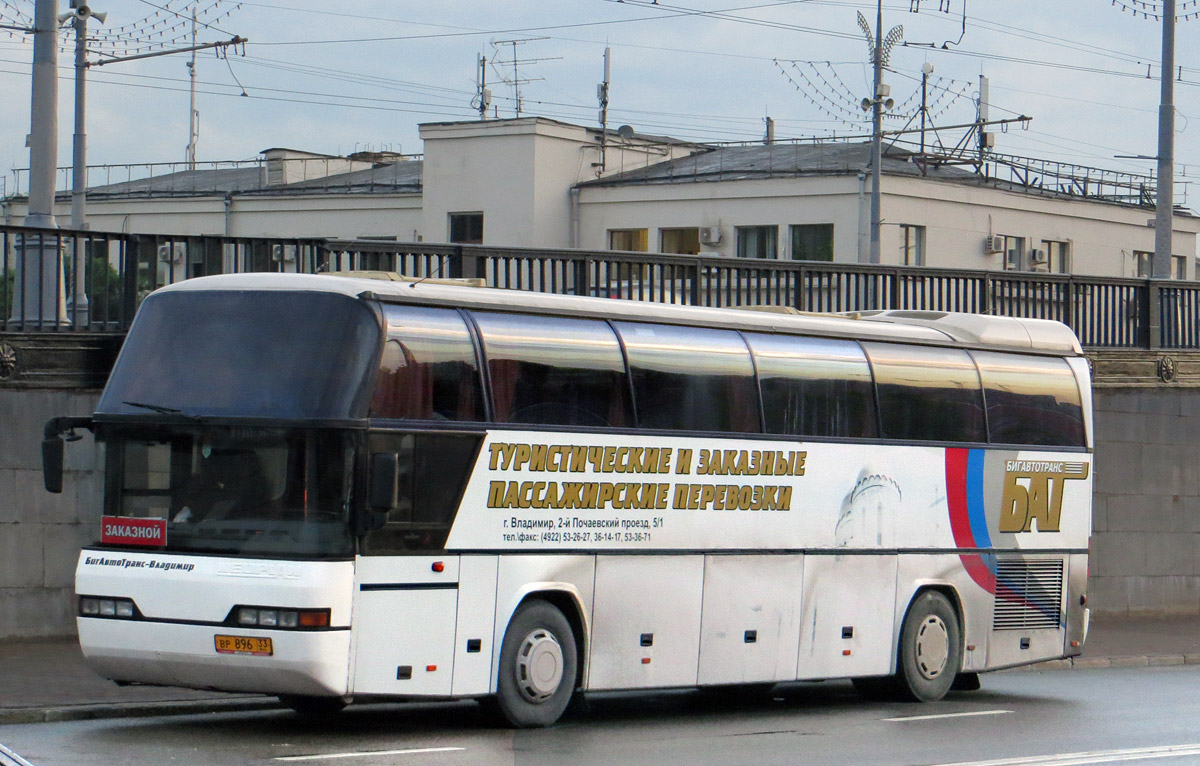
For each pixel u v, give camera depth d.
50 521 16.97
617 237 49.84
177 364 12.34
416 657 12.05
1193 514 27.05
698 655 14.33
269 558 11.59
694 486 14.33
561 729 13.37
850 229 45.88
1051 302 25.53
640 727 13.90
